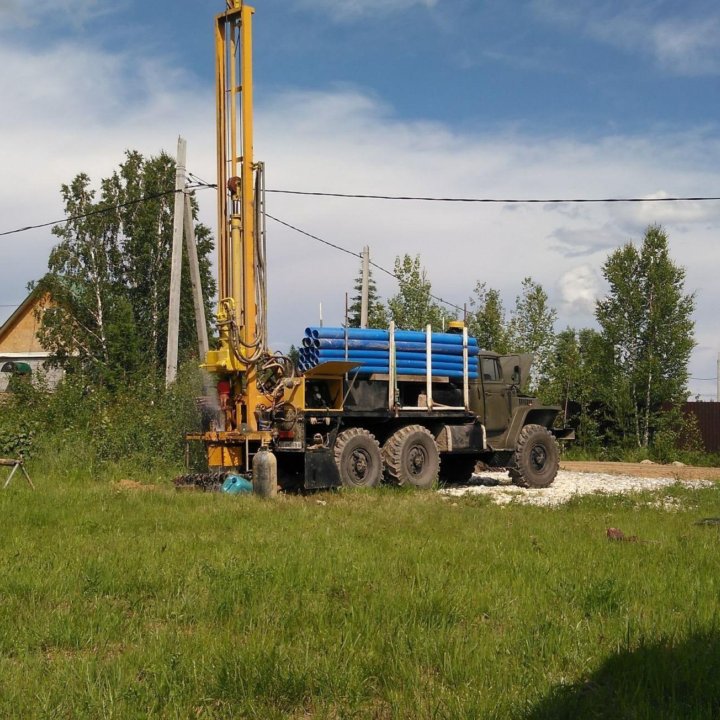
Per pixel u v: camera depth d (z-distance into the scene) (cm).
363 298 2966
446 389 1850
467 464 2011
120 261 3612
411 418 1767
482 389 1903
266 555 837
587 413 3303
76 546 894
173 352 2292
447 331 1917
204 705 463
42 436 1867
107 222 3566
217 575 739
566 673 512
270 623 608
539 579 750
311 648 554
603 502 1438
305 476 1556
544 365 3378
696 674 494
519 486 1942
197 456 1800
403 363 1756
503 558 845
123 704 459
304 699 479
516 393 1967
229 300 1589
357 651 543
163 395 2028
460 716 439
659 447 3064
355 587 704
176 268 2305
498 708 450
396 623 601
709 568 827
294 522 1095
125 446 1892
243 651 534
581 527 1118
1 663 523
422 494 1538
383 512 1221
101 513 1144
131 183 3641
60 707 454
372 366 1711
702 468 2706
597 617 630
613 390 3125
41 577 738
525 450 1906
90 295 3422
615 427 3241
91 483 1575
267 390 1599
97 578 727
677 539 1021
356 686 485
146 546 894
